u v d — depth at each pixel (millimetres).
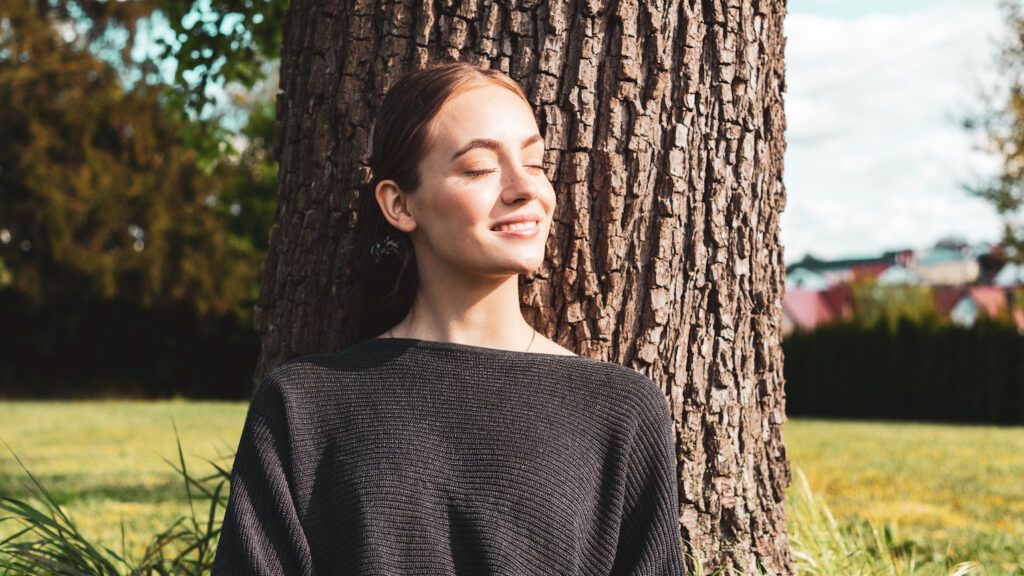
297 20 2096
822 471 7082
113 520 4730
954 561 3477
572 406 1528
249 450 1503
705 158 1984
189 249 21312
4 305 21547
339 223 1985
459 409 1513
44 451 8922
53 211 20344
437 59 1917
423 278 1630
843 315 19094
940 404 17031
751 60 2037
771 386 2160
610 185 1904
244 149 23609
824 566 2389
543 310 1921
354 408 1522
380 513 1439
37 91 20859
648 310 1940
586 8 1899
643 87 1930
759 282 2100
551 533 1442
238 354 22672
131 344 22312
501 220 1511
